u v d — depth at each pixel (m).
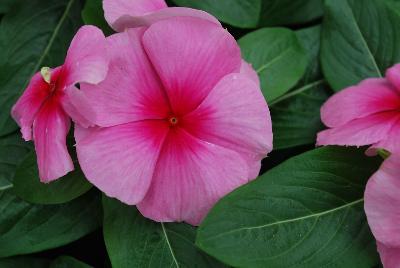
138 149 0.21
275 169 0.22
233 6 0.26
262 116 0.21
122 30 0.22
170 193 0.21
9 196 0.24
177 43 0.22
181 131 0.22
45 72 0.21
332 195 0.22
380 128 0.23
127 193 0.21
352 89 0.25
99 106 0.21
